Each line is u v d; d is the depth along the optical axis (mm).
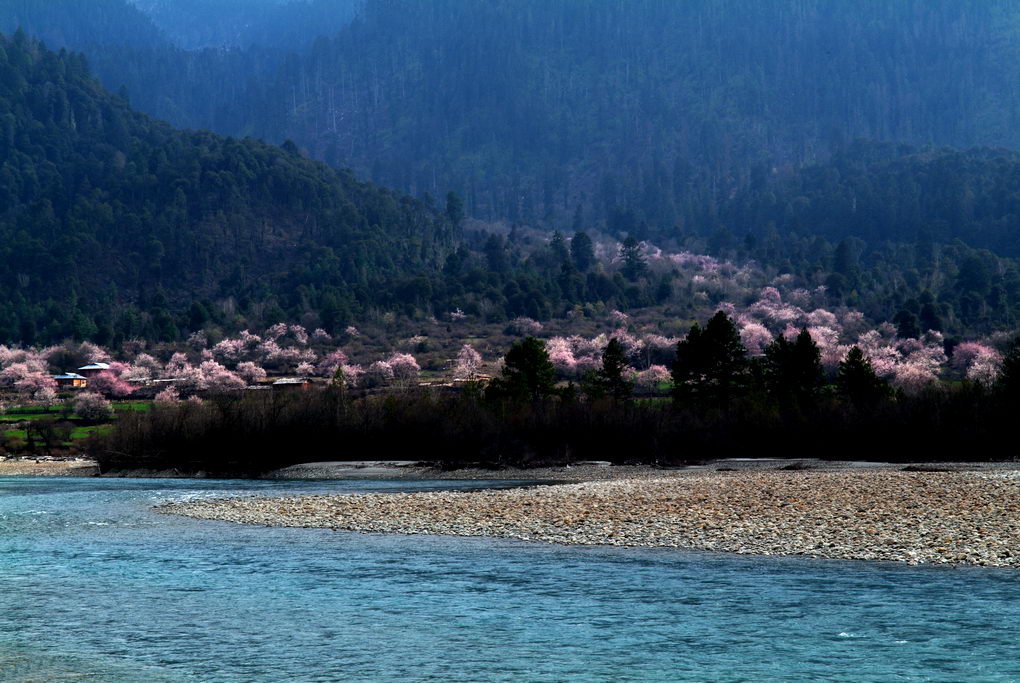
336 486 84500
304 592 31422
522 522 47594
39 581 33781
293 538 44594
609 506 51875
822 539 39094
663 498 54594
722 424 106812
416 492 68062
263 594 31203
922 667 22078
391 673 22500
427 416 113625
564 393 124375
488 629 26281
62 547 42125
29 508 61188
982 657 22750
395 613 28281
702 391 119750
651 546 39656
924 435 96875
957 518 42188
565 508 51719
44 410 193750
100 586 32781
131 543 43312
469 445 108750
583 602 29219
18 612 28906
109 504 63812
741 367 119500
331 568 35875
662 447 105500
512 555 38250
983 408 97500
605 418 107938
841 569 33500
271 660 23656
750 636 24969
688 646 24219
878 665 22281
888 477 63000
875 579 31578
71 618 28125
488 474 97812
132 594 31422
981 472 66812
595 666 22750
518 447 106875
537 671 22484
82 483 94625
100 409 181125
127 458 115438
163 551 40656
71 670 22969
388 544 42094
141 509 59500
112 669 23031
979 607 27406
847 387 116875
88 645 25172
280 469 107625
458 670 22656
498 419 110438
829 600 28688
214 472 110000
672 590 30625
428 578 33562
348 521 50438
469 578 33406
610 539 41594
